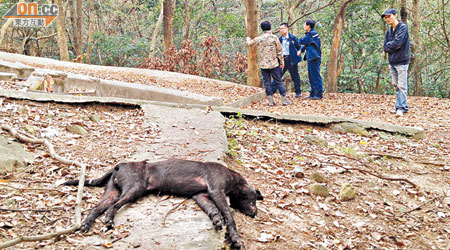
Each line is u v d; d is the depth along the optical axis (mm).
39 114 6434
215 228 3695
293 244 4324
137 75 12867
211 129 6820
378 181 6176
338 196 5586
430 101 11086
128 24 28344
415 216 5426
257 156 6359
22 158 4832
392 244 4812
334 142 7559
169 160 4391
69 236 3564
